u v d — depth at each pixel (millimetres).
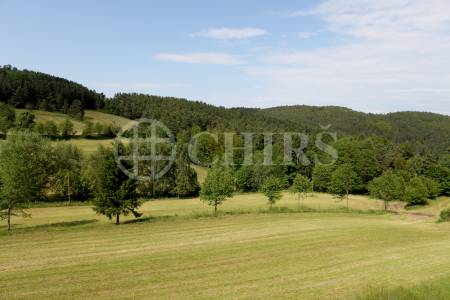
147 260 29531
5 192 43938
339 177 79562
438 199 87750
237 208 65625
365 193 99688
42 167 72125
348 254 31438
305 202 76562
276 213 56750
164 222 47656
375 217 57281
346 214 58969
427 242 36469
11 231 42031
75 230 42156
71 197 74625
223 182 57219
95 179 72562
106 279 24812
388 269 26812
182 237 38406
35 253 31828
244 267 27562
